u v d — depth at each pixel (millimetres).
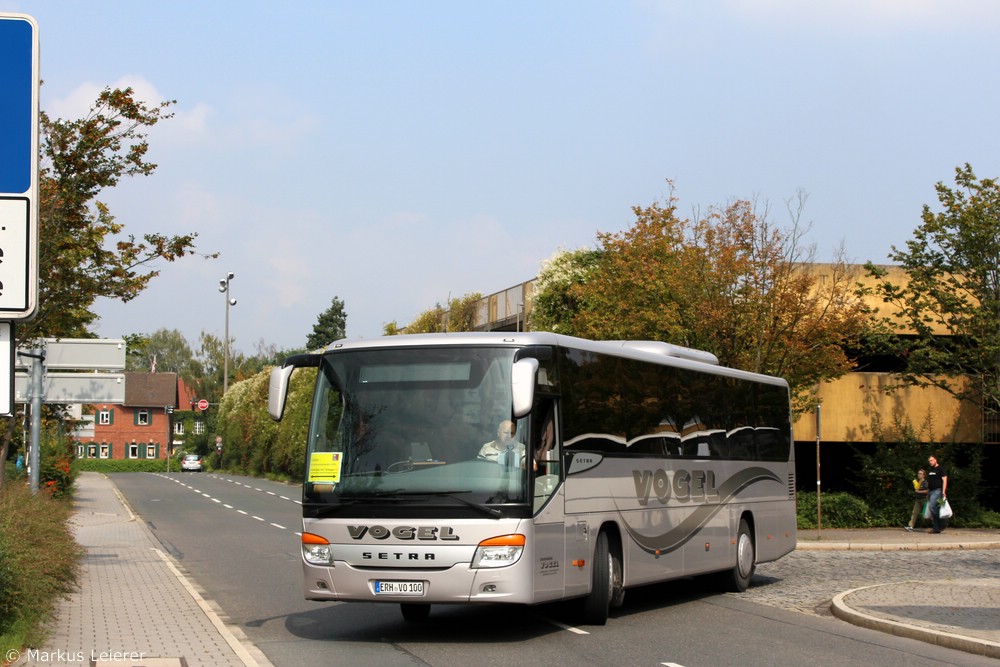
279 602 15961
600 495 13680
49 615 12266
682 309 30391
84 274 18203
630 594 17500
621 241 31734
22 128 7648
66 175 17906
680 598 16859
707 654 11359
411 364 12469
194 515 38562
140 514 39156
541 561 12102
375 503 11953
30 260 7598
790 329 29922
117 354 19250
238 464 92562
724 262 29922
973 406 34844
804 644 12086
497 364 12328
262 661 10492
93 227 18250
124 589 16531
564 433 12922
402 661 10844
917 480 31062
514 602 11695
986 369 32594
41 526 14695
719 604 16047
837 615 14461
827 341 30156
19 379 18938
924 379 34188
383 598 11805
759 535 18766
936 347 33562
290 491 58062
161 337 169750
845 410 34531
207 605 14680
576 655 11266
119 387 19203
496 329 51188
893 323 33438
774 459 19766
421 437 12141
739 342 30141
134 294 18641
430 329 53062
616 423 14336
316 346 110750
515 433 12094
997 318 32062
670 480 15750
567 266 41344
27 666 9672
